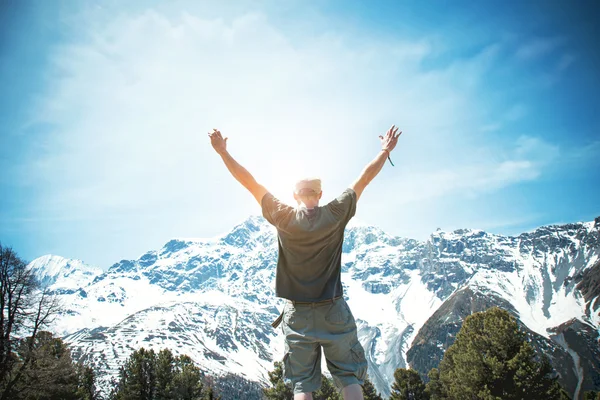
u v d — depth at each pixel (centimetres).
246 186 320
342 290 308
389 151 346
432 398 5091
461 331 3525
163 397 4766
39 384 2659
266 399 4994
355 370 288
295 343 296
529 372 2764
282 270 308
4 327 2536
